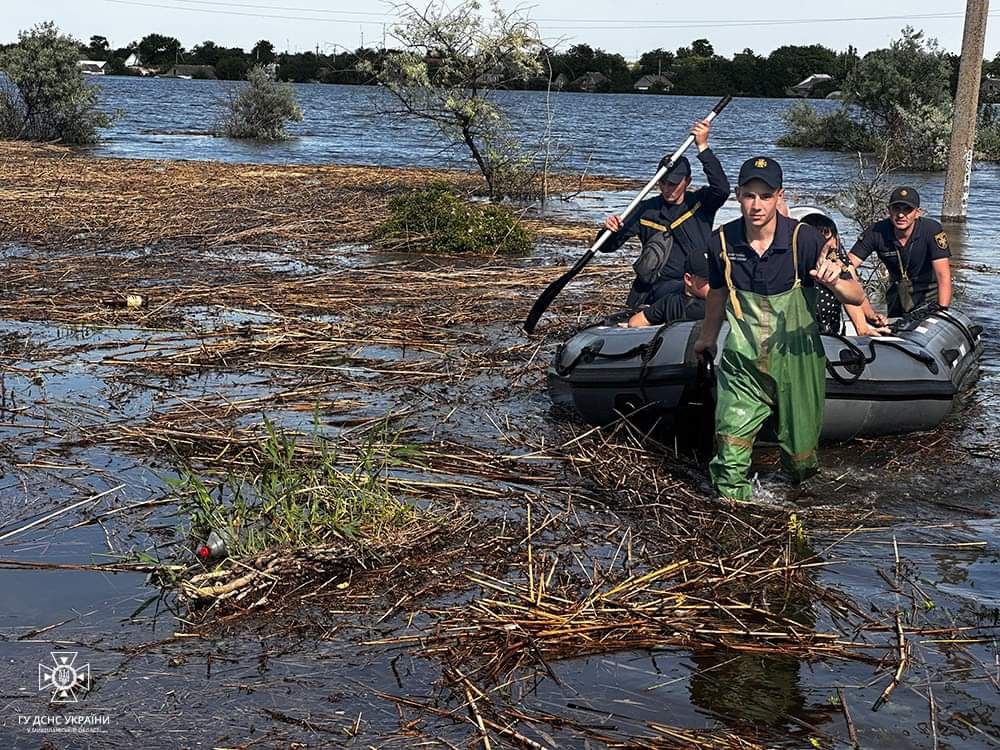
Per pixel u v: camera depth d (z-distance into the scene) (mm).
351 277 10977
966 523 5207
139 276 10891
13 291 9953
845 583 4535
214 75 108062
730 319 5207
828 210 15953
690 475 5781
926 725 3527
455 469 5711
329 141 36438
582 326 8938
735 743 3408
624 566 4652
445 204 13477
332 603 4297
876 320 7035
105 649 3943
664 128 48312
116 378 7250
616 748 3377
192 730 3453
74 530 4934
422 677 3783
